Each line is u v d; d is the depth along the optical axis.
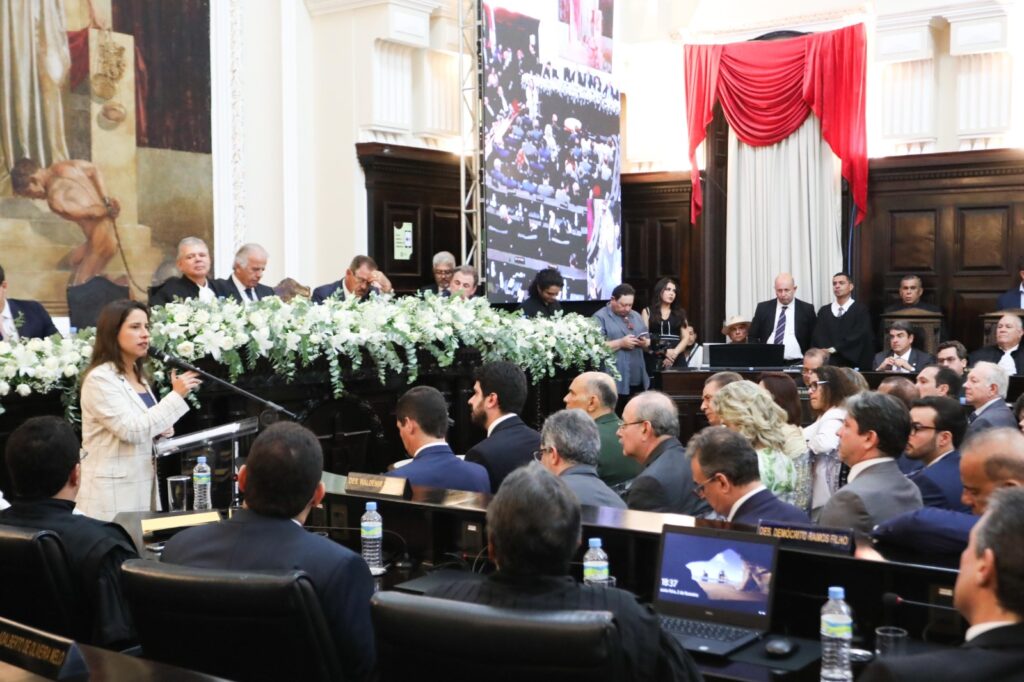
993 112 10.35
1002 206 10.42
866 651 2.62
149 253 8.30
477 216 9.77
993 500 1.81
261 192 9.13
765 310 10.61
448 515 3.51
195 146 8.61
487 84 9.66
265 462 2.57
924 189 10.82
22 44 7.51
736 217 11.73
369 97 9.23
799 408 4.76
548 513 2.19
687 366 9.71
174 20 8.44
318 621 2.24
